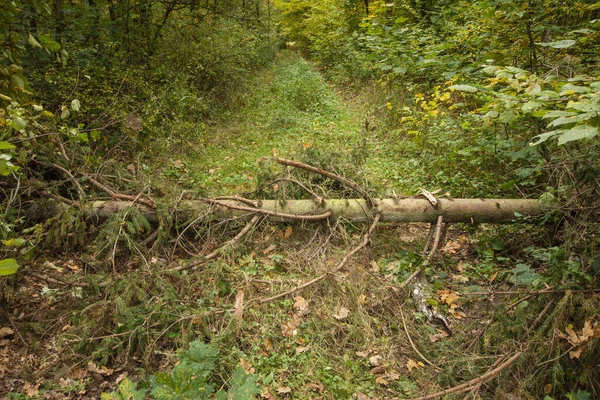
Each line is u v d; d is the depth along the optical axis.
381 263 4.30
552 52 5.76
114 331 3.23
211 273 3.75
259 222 4.62
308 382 3.01
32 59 5.80
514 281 3.41
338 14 13.73
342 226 4.60
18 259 3.31
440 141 6.21
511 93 3.19
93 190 4.59
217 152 7.18
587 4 5.61
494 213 4.53
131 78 6.71
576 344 2.64
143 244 4.20
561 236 4.25
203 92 8.72
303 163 4.89
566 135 1.99
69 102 5.76
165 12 9.19
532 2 5.02
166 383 2.17
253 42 11.20
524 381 2.80
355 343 3.35
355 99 10.09
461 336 3.37
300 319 3.53
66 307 3.55
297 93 9.73
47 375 2.93
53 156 4.62
